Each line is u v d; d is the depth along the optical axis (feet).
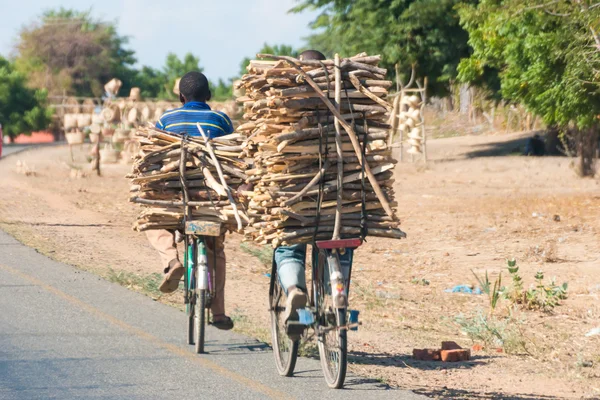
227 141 71.15
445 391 62.49
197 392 57.88
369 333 85.97
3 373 61.05
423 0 345.10
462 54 361.30
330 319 59.11
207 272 69.15
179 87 75.82
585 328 89.86
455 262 131.64
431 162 348.18
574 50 154.81
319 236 59.06
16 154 386.11
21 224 153.28
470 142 459.32
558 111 189.67
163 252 71.31
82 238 140.97
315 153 58.29
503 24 194.39
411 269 127.34
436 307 101.76
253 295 102.73
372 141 59.11
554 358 77.00
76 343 70.79
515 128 546.26
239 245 144.46
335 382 59.06
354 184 59.21
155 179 70.38
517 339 82.74
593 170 263.49
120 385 59.00
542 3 162.20
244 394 57.67
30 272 103.35
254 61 59.93
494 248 141.79
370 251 143.43
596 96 181.57
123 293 93.97
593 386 66.64
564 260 129.49
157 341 72.79
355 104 58.95
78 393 56.70
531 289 102.68
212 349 71.10
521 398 61.98
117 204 198.90
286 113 57.36
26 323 77.25
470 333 84.79
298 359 68.95
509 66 208.33
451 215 181.68
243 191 65.26
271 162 57.52
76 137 345.92
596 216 171.42
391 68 368.48
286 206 57.82
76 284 97.35
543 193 220.43
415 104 341.00
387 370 68.64
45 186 233.76
